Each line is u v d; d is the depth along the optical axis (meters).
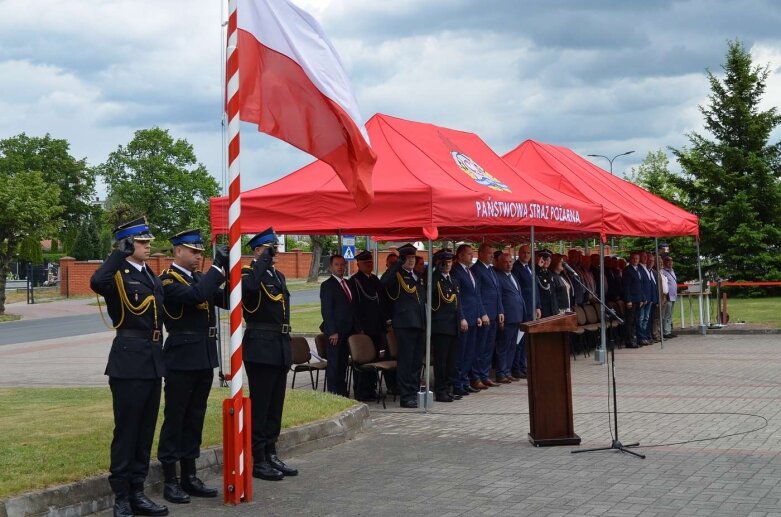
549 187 17.30
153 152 77.81
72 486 7.23
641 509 7.20
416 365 13.27
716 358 18.89
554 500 7.56
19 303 49.94
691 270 43.31
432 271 13.66
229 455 7.71
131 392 7.18
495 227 18.02
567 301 17.84
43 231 40.69
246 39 8.95
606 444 9.99
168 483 7.85
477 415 12.28
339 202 12.35
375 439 10.63
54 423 10.17
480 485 8.16
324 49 9.46
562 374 10.08
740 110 42.84
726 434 10.43
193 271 7.99
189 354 7.85
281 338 8.67
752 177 42.34
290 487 8.27
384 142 13.73
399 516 7.17
